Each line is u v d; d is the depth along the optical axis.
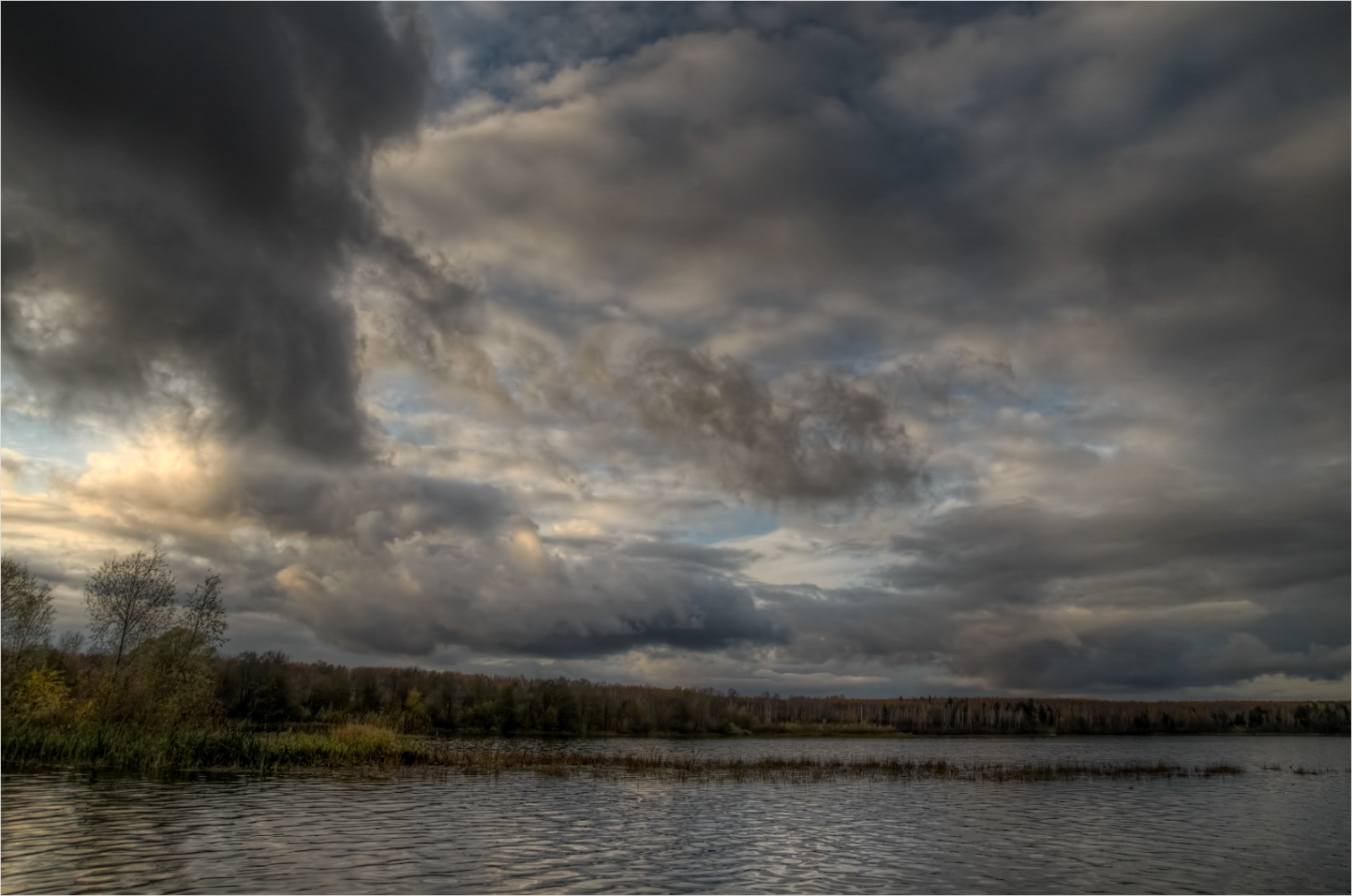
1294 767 99.44
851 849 33.78
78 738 50.78
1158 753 141.62
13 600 57.25
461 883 25.28
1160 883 29.52
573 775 60.09
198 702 60.22
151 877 24.19
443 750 68.50
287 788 44.16
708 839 35.06
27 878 23.56
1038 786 63.81
